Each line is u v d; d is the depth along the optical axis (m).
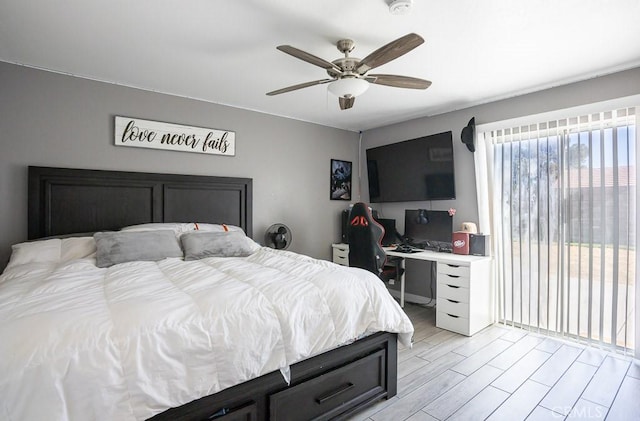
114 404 1.08
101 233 2.51
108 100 2.97
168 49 2.35
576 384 2.13
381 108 3.72
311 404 1.62
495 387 2.09
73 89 2.81
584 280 2.75
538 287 3.01
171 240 2.69
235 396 1.38
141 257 2.42
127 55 2.45
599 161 2.67
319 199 4.44
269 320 1.46
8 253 2.58
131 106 3.08
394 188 4.21
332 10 1.86
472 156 3.55
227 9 1.86
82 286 1.62
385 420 1.76
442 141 3.66
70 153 2.81
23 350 1.01
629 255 2.54
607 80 2.65
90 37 2.18
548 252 2.95
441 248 3.65
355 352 1.79
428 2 1.78
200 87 3.12
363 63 2.00
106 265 2.26
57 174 2.74
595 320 2.70
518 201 3.15
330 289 1.75
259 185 3.89
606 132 2.64
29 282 1.73
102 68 2.69
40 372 0.99
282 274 1.94
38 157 2.69
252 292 1.58
